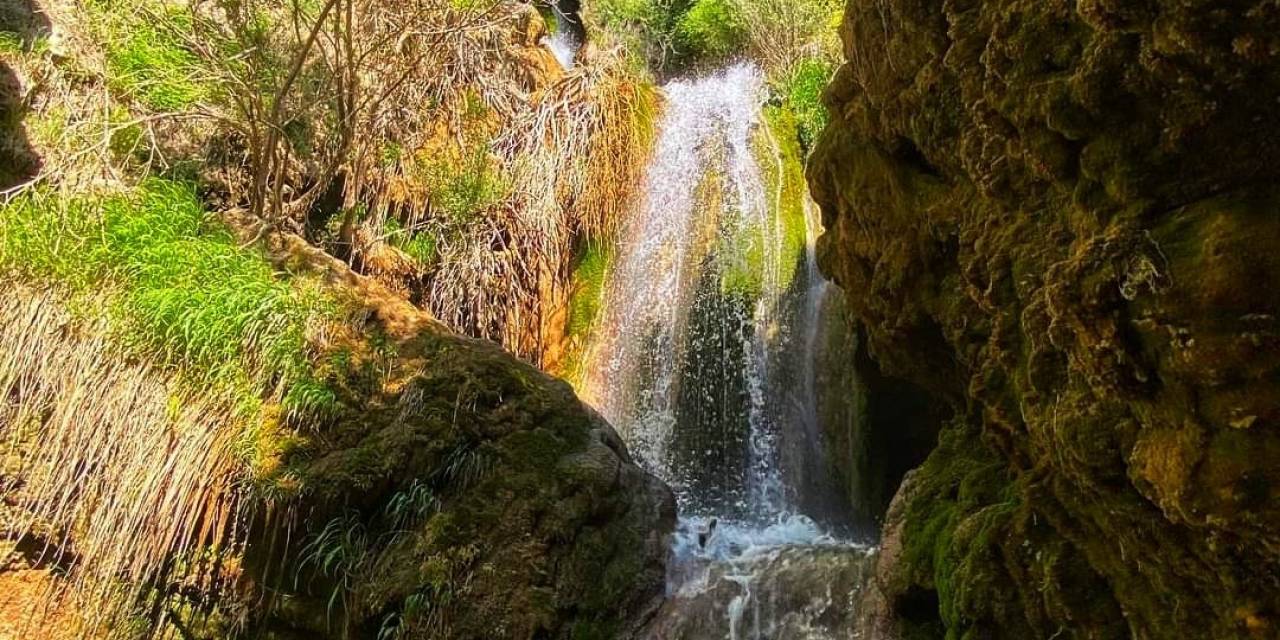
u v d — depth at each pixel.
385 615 3.50
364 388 4.15
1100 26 1.72
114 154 4.98
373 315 4.63
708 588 3.74
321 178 5.58
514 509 3.77
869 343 3.81
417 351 4.40
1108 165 1.80
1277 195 1.53
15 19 5.16
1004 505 2.63
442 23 5.88
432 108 6.30
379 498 3.79
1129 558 2.05
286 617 3.67
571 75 6.78
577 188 6.35
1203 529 1.71
